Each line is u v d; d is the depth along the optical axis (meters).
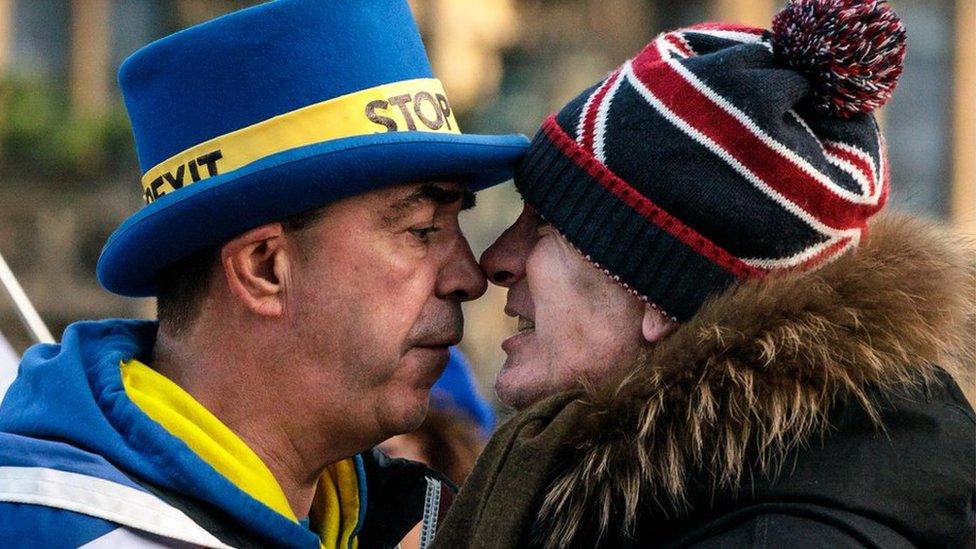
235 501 3.85
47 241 23.06
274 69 3.93
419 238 4.15
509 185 19.81
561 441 3.87
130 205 23.41
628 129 3.96
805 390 3.65
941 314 3.82
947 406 3.76
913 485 3.56
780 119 3.83
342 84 3.97
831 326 3.69
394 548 4.65
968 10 26.19
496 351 19.88
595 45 26.22
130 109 4.16
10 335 20.48
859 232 3.98
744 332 3.71
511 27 25.89
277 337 4.07
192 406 4.01
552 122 4.19
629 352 4.07
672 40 4.12
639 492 3.73
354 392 4.09
